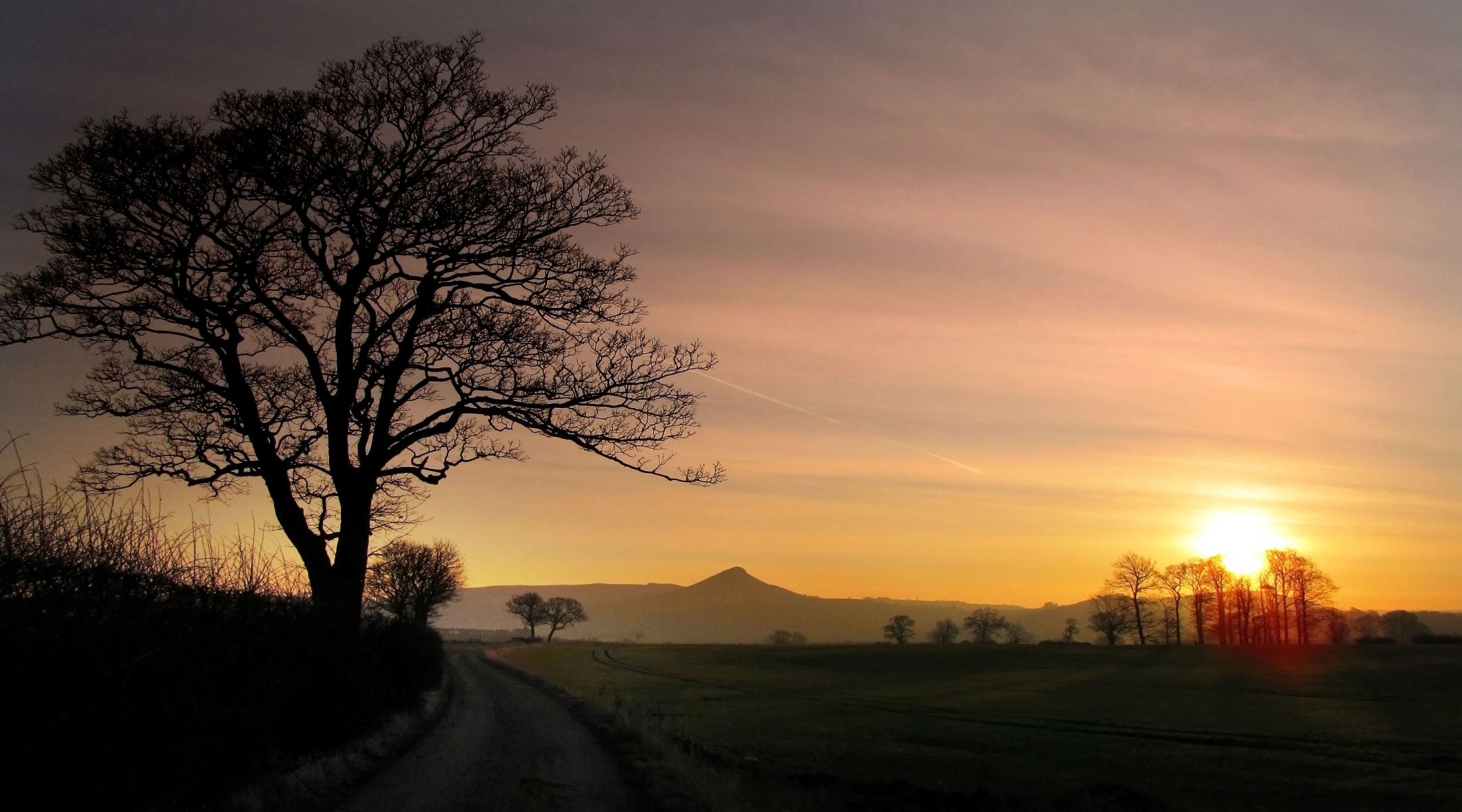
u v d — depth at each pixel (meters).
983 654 113.38
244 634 10.04
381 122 16.12
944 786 24.06
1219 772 31.28
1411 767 32.94
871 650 124.69
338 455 16.89
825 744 34.47
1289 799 26.64
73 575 7.43
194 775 8.43
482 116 16.83
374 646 17.20
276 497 16.58
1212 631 139.25
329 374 17.91
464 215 16.11
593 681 59.50
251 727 9.88
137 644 7.60
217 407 16.53
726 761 23.52
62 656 6.68
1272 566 134.38
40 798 6.35
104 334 15.00
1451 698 58.50
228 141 14.64
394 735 17.25
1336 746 38.03
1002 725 45.22
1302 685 68.50
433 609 73.50
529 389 17.25
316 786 11.26
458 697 34.41
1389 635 148.12
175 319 15.69
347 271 17.00
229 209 15.29
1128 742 38.91
